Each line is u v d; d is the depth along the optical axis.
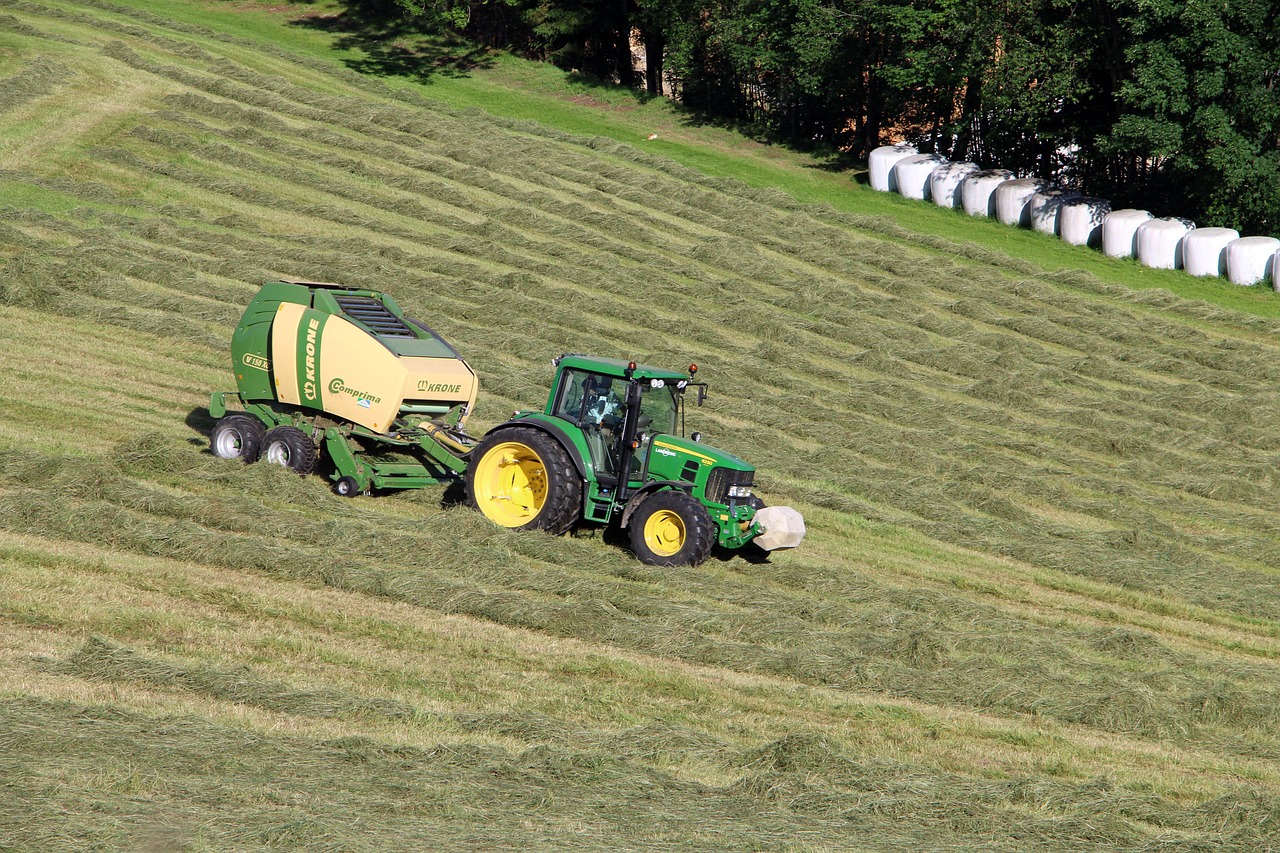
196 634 32.44
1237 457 69.19
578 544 42.91
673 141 135.38
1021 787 27.52
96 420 51.72
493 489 44.53
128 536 38.47
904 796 26.22
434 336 48.78
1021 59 114.12
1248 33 105.00
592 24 158.50
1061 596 47.19
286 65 131.25
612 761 26.52
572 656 34.22
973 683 34.97
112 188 86.69
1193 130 106.81
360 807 22.27
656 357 72.56
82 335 63.00
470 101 137.62
